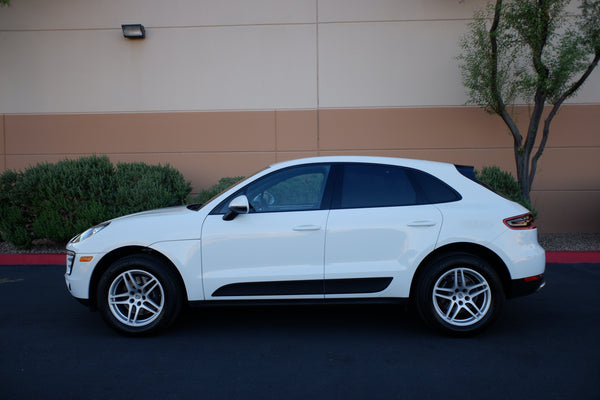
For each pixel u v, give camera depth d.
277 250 4.12
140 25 9.17
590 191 9.19
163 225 4.21
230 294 4.14
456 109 9.28
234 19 9.41
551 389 3.20
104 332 4.38
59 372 3.51
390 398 3.10
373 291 4.11
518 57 8.38
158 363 3.67
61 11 9.42
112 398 3.11
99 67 9.47
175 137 9.52
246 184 4.33
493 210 4.16
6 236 7.85
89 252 4.18
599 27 7.19
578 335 4.22
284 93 9.45
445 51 9.23
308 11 9.38
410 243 4.07
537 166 9.24
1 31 9.44
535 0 7.22
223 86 9.47
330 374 3.46
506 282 4.20
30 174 7.78
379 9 9.29
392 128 9.38
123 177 7.99
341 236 4.10
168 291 4.15
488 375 3.42
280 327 4.50
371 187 4.27
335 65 9.40
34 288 5.95
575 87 7.56
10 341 4.15
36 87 9.50
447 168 4.40
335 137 9.43
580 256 7.28
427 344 4.02
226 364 3.65
